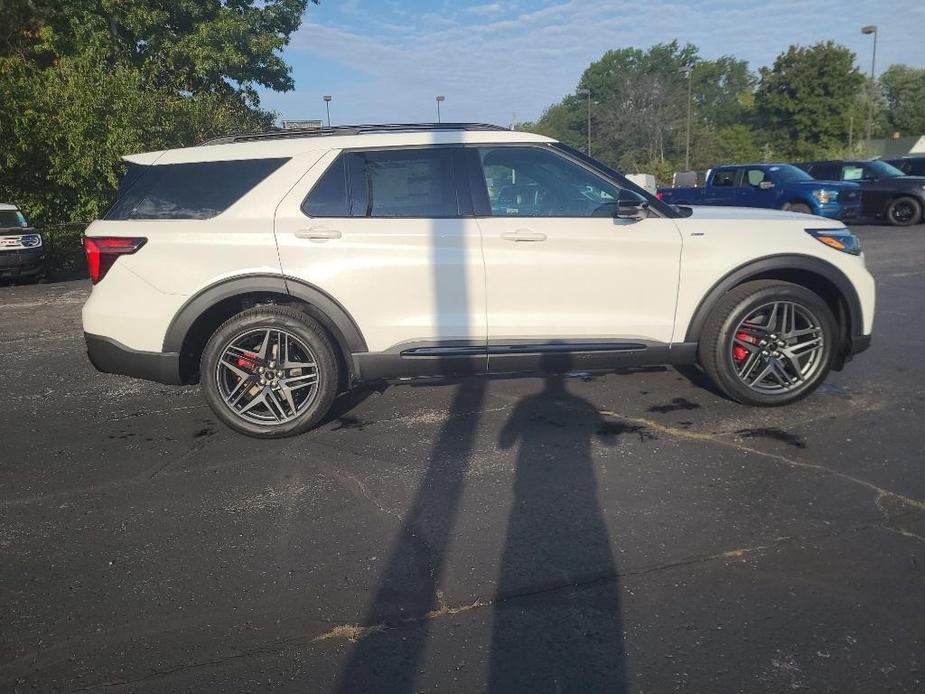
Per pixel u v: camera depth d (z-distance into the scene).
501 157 4.23
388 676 2.24
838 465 3.64
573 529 3.11
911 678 2.16
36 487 3.73
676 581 2.69
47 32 17.69
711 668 2.23
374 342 4.16
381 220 4.10
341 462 3.92
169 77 20.38
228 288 4.05
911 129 68.62
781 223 4.36
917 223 16.89
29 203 15.77
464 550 2.97
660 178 51.03
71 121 15.17
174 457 4.09
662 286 4.23
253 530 3.20
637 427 4.27
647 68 76.50
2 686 2.25
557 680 2.20
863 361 5.54
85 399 5.29
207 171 4.20
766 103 48.56
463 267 4.08
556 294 4.16
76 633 2.50
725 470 3.63
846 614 2.46
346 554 2.97
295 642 2.42
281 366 4.21
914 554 2.81
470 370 4.23
